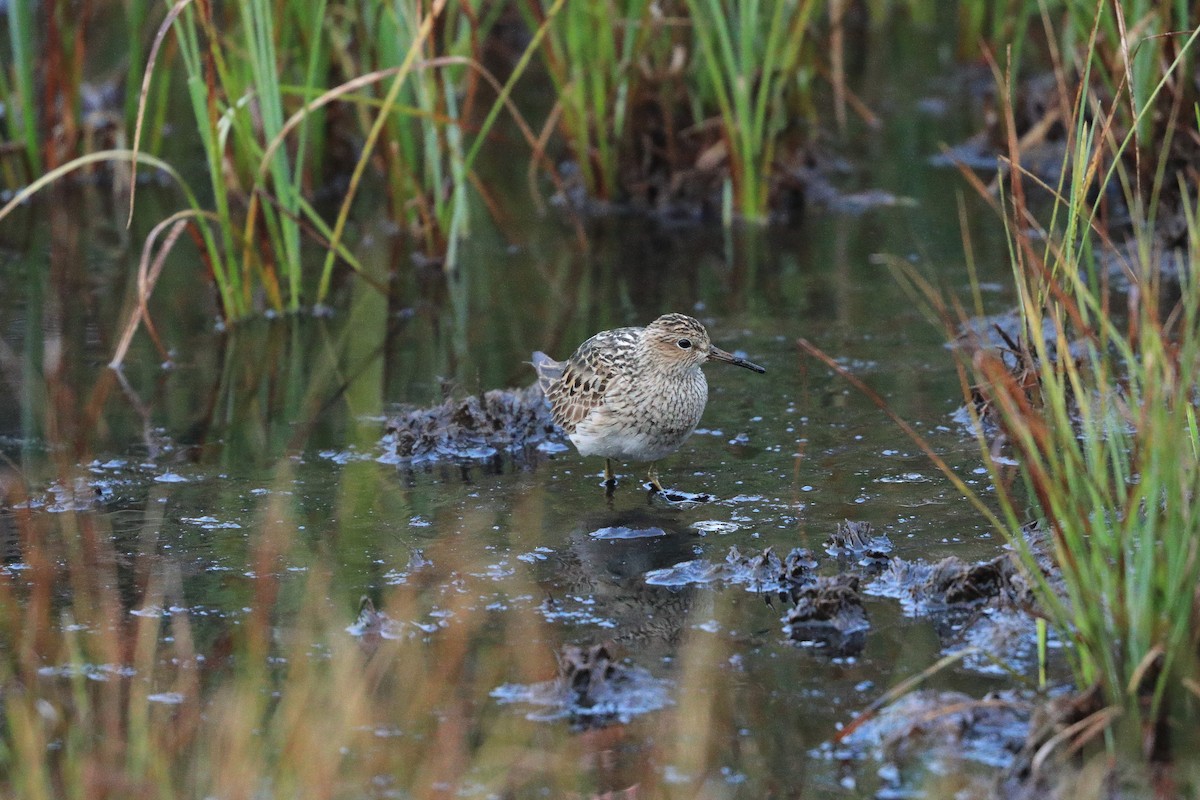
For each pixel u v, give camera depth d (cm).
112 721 840
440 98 1717
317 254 1856
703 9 1975
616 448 1194
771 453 1245
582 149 1992
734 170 1939
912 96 2397
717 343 1521
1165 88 1669
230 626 955
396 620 958
